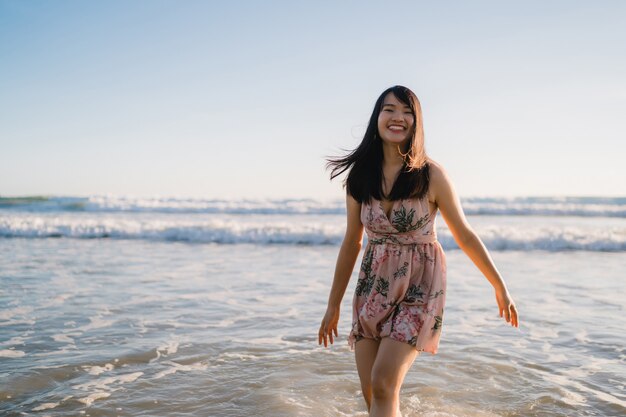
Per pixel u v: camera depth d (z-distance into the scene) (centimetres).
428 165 270
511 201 3325
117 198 3169
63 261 984
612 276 843
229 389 374
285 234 1323
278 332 520
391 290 274
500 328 535
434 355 449
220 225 1447
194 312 596
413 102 273
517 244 1224
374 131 282
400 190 266
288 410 340
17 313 585
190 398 358
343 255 304
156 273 858
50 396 357
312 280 802
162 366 420
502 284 271
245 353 454
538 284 772
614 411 337
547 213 2588
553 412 336
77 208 2722
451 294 696
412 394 366
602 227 1752
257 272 875
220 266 938
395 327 267
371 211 277
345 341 493
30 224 1486
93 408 339
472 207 2625
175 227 1417
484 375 402
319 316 581
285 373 406
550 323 552
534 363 429
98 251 1141
